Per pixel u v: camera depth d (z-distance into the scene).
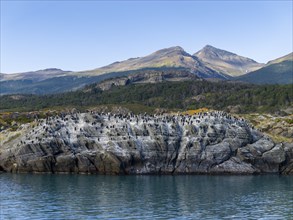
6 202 96.19
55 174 148.50
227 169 157.88
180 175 153.38
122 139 152.38
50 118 160.25
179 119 165.50
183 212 88.00
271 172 163.88
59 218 81.31
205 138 159.62
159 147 154.75
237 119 173.38
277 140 175.00
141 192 112.50
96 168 150.88
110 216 83.44
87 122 156.50
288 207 94.06
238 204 97.25
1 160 154.50
